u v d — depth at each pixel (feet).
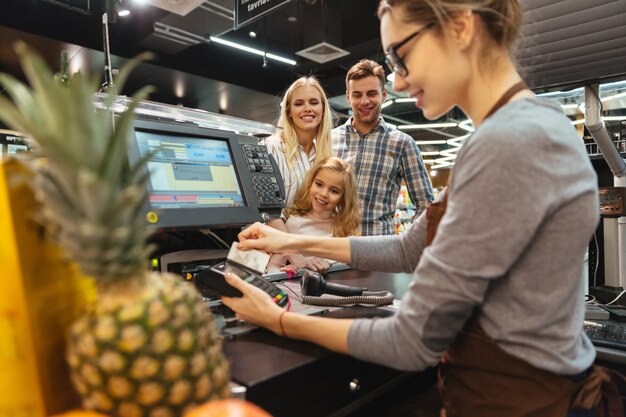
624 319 4.76
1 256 1.62
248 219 3.78
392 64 2.57
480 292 2.12
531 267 2.16
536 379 2.23
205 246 4.26
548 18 6.46
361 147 8.71
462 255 2.10
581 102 8.51
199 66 16.28
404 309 2.32
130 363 1.47
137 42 13.64
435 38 2.34
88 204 1.40
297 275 4.61
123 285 1.60
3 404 1.70
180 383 1.54
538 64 7.26
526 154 2.05
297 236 3.70
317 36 13.16
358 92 8.25
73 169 1.43
